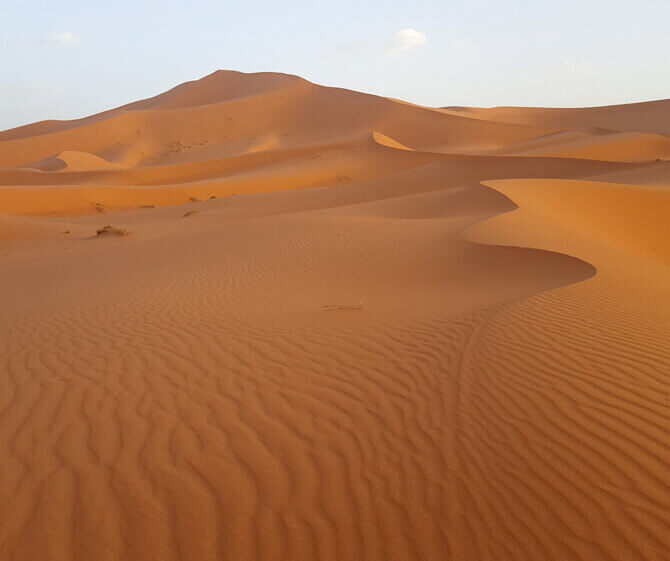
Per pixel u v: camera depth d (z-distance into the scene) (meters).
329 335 7.45
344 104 111.62
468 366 6.04
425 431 4.73
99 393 5.58
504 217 16.88
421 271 12.72
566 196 23.75
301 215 23.17
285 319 8.35
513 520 3.57
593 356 5.93
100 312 9.15
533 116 136.38
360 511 3.73
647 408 4.75
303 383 5.82
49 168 68.00
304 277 12.48
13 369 6.40
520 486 3.88
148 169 61.50
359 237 16.64
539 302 8.14
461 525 3.56
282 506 3.79
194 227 27.02
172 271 13.55
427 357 6.45
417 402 5.29
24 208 38.62
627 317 7.32
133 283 12.09
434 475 4.09
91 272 14.37
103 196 42.97
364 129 100.69
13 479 4.07
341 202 38.03
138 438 4.66
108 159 88.62
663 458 4.04
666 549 3.25
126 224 29.62
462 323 7.67
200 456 4.39
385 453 4.42
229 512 3.73
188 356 6.66
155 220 32.16
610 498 3.68
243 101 111.50
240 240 17.61
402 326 7.79
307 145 69.81
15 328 8.37
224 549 3.41
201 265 14.18
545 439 4.42
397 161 60.78
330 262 13.88
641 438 4.31
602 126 122.88
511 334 6.82
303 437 4.70
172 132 99.81
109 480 4.06
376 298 10.23
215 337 7.43
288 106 111.44
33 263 17.59
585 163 47.84
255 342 7.17
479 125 102.50
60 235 25.06
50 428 4.85
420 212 25.75
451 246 14.33
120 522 3.62
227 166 63.66
